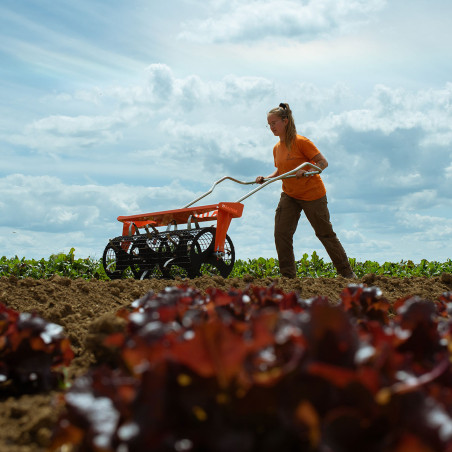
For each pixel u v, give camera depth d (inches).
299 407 45.5
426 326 73.4
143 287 207.5
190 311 83.9
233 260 304.2
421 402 46.9
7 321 98.7
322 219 299.4
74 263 339.0
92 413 53.5
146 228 297.1
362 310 114.3
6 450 68.6
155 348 53.1
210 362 48.3
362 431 46.7
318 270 376.8
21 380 92.2
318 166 297.6
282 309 102.8
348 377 47.3
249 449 46.3
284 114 297.7
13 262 326.0
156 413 48.3
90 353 113.8
